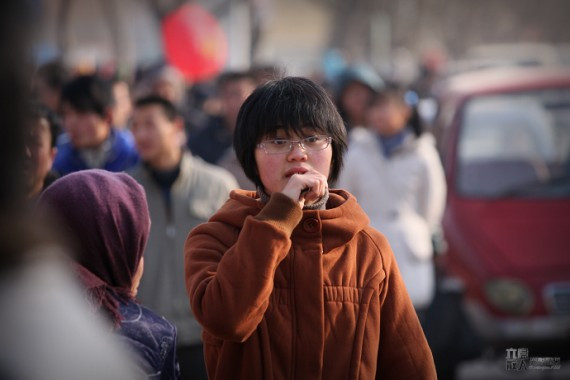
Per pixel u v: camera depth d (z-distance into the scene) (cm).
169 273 913
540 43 9569
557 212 1298
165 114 930
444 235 1302
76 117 1042
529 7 9575
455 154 1425
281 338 472
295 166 487
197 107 2228
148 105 924
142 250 507
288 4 10944
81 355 224
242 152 504
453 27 9831
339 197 516
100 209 484
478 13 9750
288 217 461
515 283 1204
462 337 1197
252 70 1385
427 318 1191
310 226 487
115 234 488
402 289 508
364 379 474
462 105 1491
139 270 510
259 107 493
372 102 1173
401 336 499
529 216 1298
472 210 1323
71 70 2297
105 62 2980
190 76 2264
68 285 239
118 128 1235
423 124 1192
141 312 489
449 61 9819
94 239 482
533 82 1514
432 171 1162
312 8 10938
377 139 1166
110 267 488
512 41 9781
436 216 1180
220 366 486
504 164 1396
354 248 500
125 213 494
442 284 1227
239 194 519
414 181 1155
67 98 1044
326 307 480
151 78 1584
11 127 220
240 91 1354
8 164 221
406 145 1157
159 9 3475
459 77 1670
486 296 1210
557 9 9469
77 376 221
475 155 1418
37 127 647
